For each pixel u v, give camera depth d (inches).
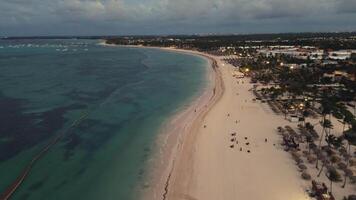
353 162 2628.0
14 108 4475.9
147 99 4995.1
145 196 2298.2
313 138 3196.4
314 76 5900.6
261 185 2384.4
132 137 3385.8
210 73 7598.4
